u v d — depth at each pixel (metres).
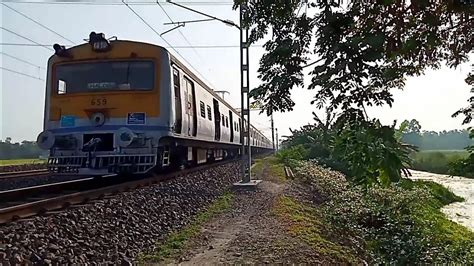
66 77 12.40
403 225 13.28
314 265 7.36
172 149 13.86
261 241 8.48
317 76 3.87
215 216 11.12
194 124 15.80
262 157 53.59
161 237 8.55
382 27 3.90
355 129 3.98
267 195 14.95
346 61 3.72
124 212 8.59
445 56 4.71
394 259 10.45
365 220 13.43
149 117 11.95
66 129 12.14
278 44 4.16
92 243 6.84
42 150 12.31
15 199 9.43
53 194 10.37
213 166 20.61
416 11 3.88
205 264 7.09
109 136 11.99
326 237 9.77
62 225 6.96
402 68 4.24
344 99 3.91
